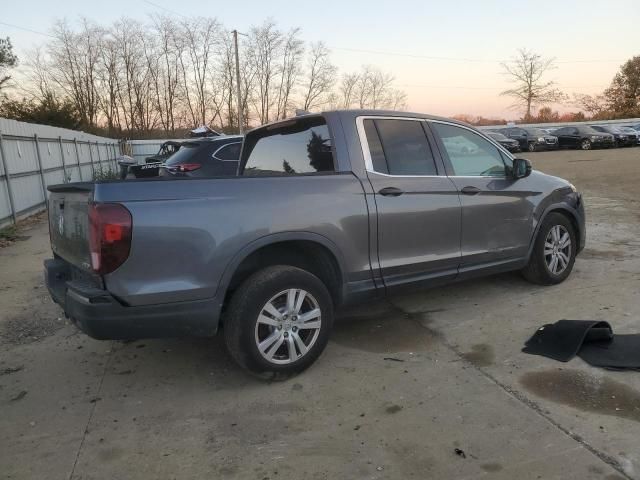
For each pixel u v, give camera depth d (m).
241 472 2.67
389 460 2.71
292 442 2.91
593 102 62.09
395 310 4.97
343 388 3.50
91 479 2.66
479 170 4.75
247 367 3.47
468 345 4.10
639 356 3.68
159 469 2.72
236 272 3.59
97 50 48.41
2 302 5.59
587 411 3.07
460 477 2.56
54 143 14.50
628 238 7.64
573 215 5.50
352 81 57.34
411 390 3.43
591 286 5.38
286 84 54.81
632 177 15.54
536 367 3.65
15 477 2.68
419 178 4.23
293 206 3.53
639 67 58.12
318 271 3.95
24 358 4.18
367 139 4.07
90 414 3.29
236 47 40.66
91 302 3.05
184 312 3.22
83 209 3.22
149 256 3.08
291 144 4.40
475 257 4.62
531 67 61.34
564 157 26.45
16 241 9.21
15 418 3.27
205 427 3.09
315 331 3.66
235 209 3.32
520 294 5.23
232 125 52.38
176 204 3.15
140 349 4.27
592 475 2.52
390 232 4.01
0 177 10.35
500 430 2.93
